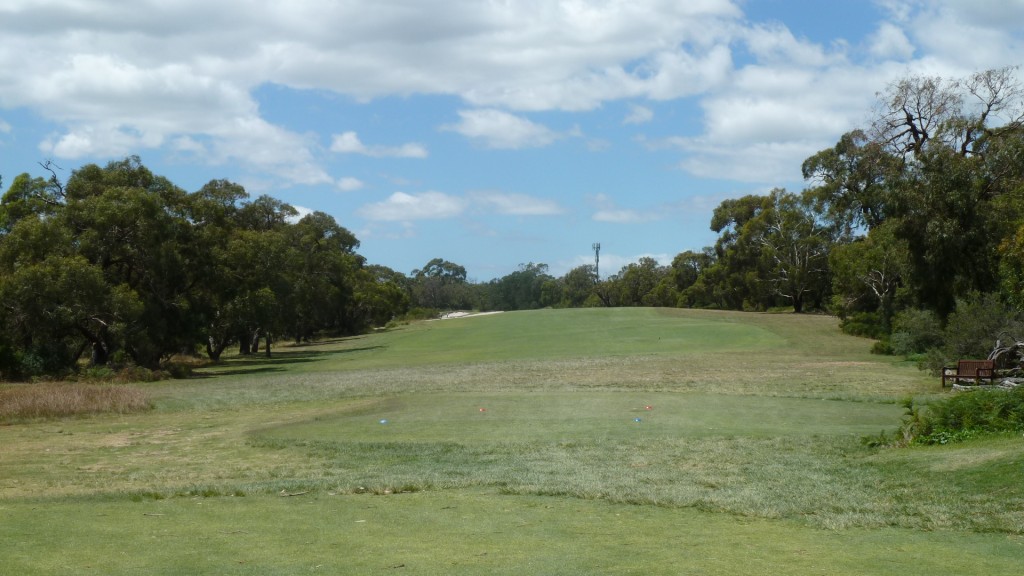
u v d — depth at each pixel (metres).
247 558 7.73
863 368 38.72
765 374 36.47
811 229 94.06
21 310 44.25
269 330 66.81
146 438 20.98
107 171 54.16
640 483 12.88
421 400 27.88
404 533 9.18
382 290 113.25
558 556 7.99
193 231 56.50
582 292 177.62
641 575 7.22
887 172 46.06
